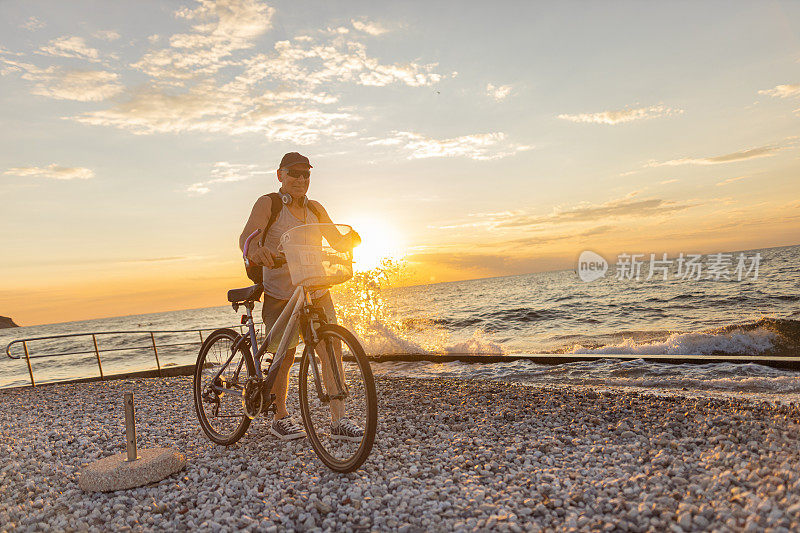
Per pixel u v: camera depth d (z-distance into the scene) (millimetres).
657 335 15617
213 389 4098
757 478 2447
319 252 3131
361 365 3000
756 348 11391
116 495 3068
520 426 3932
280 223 3678
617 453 3123
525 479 2801
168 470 3322
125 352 35125
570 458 3125
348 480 2977
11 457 4059
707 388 6238
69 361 32562
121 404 6273
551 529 2213
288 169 3654
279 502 2729
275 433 3971
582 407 4465
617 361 8297
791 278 33781
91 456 3992
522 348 15133
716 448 3004
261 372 3717
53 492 3201
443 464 3127
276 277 3662
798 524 1953
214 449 3934
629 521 2209
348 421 3338
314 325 3354
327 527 2412
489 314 29516
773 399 5188
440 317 29453
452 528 2289
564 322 23312
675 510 2250
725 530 2012
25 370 29969
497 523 2268
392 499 2637
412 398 5324
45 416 5863
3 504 3023
